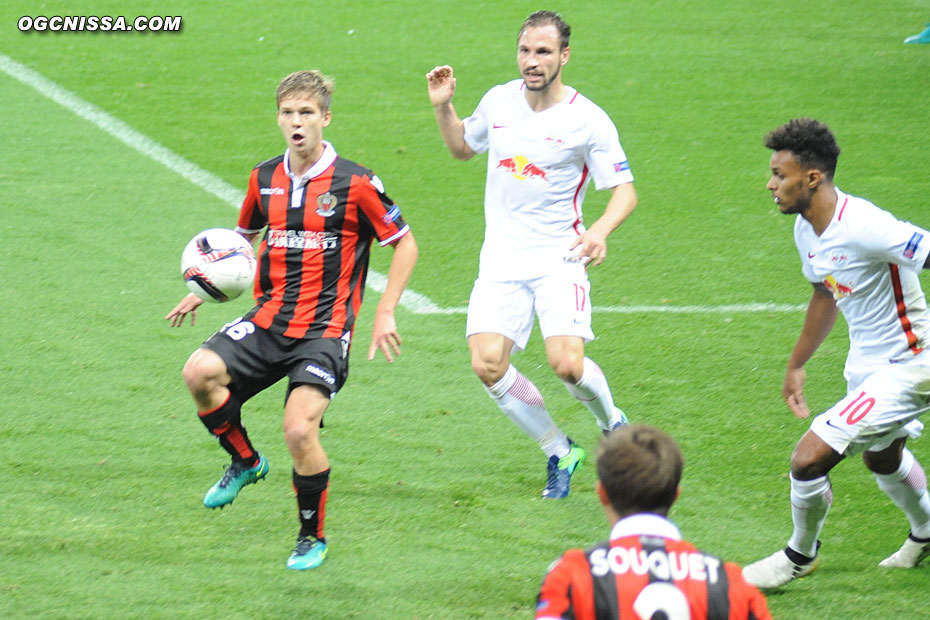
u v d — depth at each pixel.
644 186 36.97
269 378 16.92
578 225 18.91
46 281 27.88
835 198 15.19
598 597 8.98
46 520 17.36
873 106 45.56
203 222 32.75
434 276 29.42
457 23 56.75
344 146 40.12
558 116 18.25
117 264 29.27
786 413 22.30
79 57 49.50
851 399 15.24
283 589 15.62
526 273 18.62
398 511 18.14
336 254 16.70
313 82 16.41
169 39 52.78
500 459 20.23
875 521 18.33
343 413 21.97
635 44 53.84
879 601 15.87
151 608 14.99
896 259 14.81
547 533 17.55
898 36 55.59
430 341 25.59
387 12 58.53
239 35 53.91
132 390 22.48
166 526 17.36
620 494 9.45
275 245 16.80
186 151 39.09
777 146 15.10
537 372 24.31
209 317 26.44
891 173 37.94
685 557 9.15
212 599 15.29
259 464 17.25
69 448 19.92
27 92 44.44
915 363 15.29
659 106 45.47
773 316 27.25
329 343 16.56
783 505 18.73
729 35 55.62
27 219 31.92
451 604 15.39
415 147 40.28
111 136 40.12
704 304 27.92
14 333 24.86
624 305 27.78
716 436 21.30
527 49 17.89
